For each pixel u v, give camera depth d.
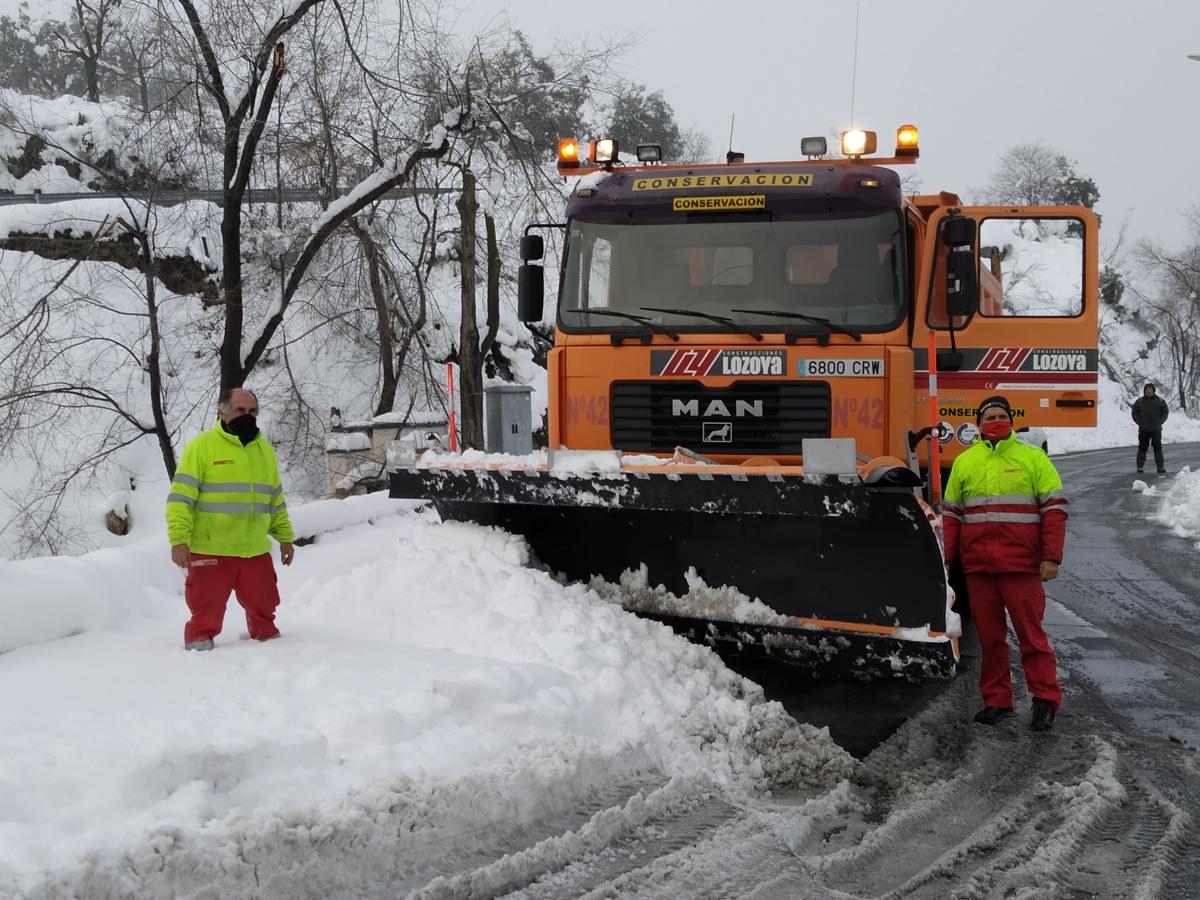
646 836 4.50
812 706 6.60
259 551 6.52
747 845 4.39
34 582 7.05
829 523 6.21
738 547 6.53
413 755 4.54
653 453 7.57
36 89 52.09
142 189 16.59
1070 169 82.06
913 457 7.32
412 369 23.08
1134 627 9.02
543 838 4.40
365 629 6.70
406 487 7.23
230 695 5.26
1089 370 8.09
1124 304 68.12
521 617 6.35
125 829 3.67
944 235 7.36
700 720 5.71
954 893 3.96
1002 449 6.37
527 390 16.55
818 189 7.51
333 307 21.67
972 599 6.41
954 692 6.93
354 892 3.86
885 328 7.31
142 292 17.95
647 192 7.80
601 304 7.78
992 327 8.11
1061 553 6.14
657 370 7.57
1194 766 5.41
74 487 19.52
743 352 7.43
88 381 19.58
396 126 17.41
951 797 5.04
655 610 6.79
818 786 5.31
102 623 7.34
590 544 7.03
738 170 7.77
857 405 7.30
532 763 4.71
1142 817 4.74
